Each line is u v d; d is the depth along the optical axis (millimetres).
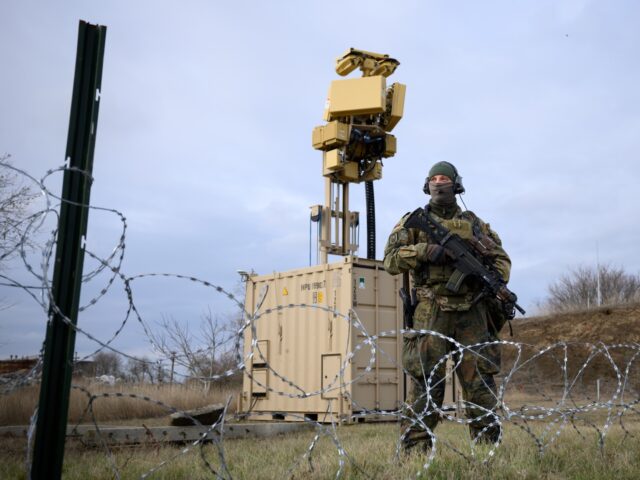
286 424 9219
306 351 12391
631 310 29953
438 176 5594
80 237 3234
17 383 3344
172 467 5359
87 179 3264
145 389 11602
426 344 5414
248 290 13688
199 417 7953
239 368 3586
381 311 12273
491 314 5633
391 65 13539
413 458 4879
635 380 24188
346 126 13070
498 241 5859
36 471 3107
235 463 5664
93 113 3314
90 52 3371
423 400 5367
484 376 5484
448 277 5410
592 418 10094
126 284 3385
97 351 3383
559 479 4516
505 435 6484
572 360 26891
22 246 3133
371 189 13625
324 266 12422
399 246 5582
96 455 6188
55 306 3094
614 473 4598
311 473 4602
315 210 13531
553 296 44438
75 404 10195
